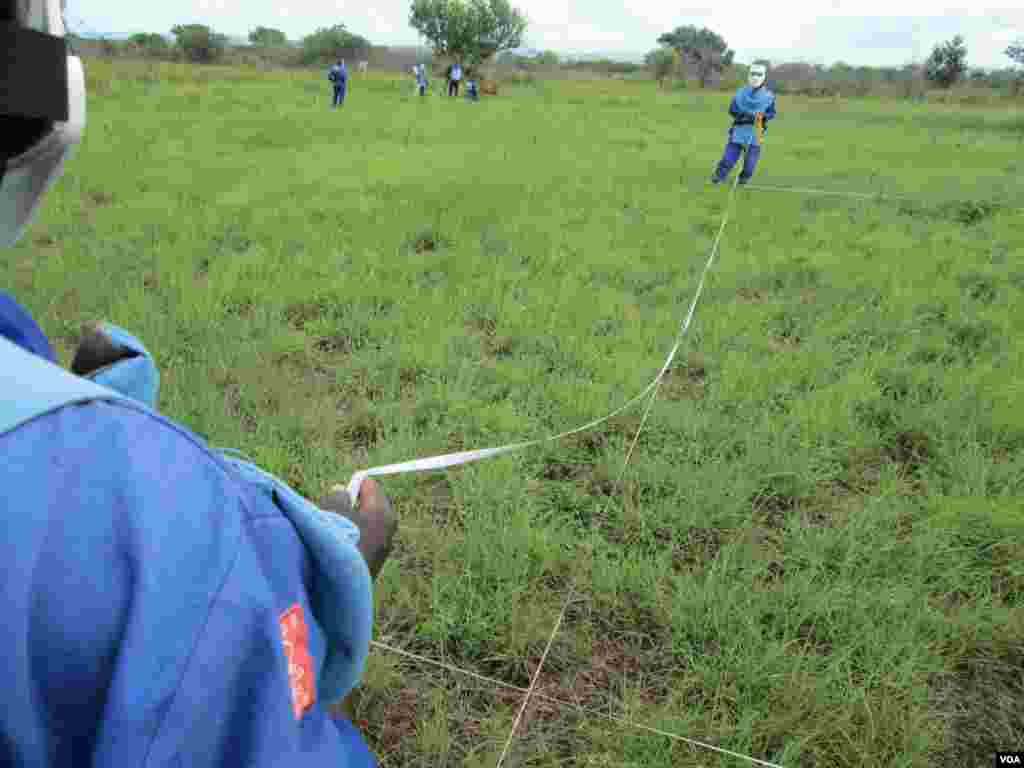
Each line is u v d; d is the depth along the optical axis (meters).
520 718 2.40
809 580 2.90
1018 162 13.80
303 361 4.72
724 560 2.97
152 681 0.45
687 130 18.64
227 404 4.06
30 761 0.44
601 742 2.29
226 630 0.49
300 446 3.72
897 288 6.11
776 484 3.64
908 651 2.63
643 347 5.00
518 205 8.59
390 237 7.11
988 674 2.65
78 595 0.45
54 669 0.44
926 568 3.07
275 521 0.59
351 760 0.75
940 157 14.34
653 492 3.52
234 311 5.41
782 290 6.26
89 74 25.02
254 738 0.49
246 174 9.94
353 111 20.80
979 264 7.00
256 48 66.56
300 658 0.58
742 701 2.44
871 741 2.29
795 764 2.29
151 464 0.50
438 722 2.30
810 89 48.97
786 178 11.30
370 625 0.71
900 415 4.23
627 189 9.91
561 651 2.66
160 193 8.55
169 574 0.47
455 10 51.66
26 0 0.54
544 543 3.02
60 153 0.59
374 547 1.06
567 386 4.35
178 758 0.46
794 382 4.58
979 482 3.57
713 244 7.43
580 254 6.94
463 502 3.35
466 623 2.68
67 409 0.48
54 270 5.65
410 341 4.93
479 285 5.89
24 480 0.45
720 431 3.97
